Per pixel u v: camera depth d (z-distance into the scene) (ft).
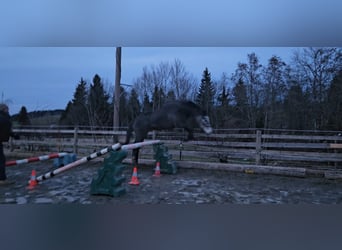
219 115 79.05
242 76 79.82
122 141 32.50
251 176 22.57
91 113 88.38
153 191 17.40
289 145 24.76
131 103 87.66
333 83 56.44
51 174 17.93
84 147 32.22
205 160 28.12
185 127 23.24
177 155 28.45
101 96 96.02
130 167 26.02
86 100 97.55
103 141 34.04
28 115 81.15
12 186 18.44
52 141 33.63
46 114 84.74
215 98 84.58
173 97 80.33
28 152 32.09
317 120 57.93
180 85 81.00
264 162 25.43
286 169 22.53
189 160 27.50
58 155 21.71
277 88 70.95
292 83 64.64
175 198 15.83
